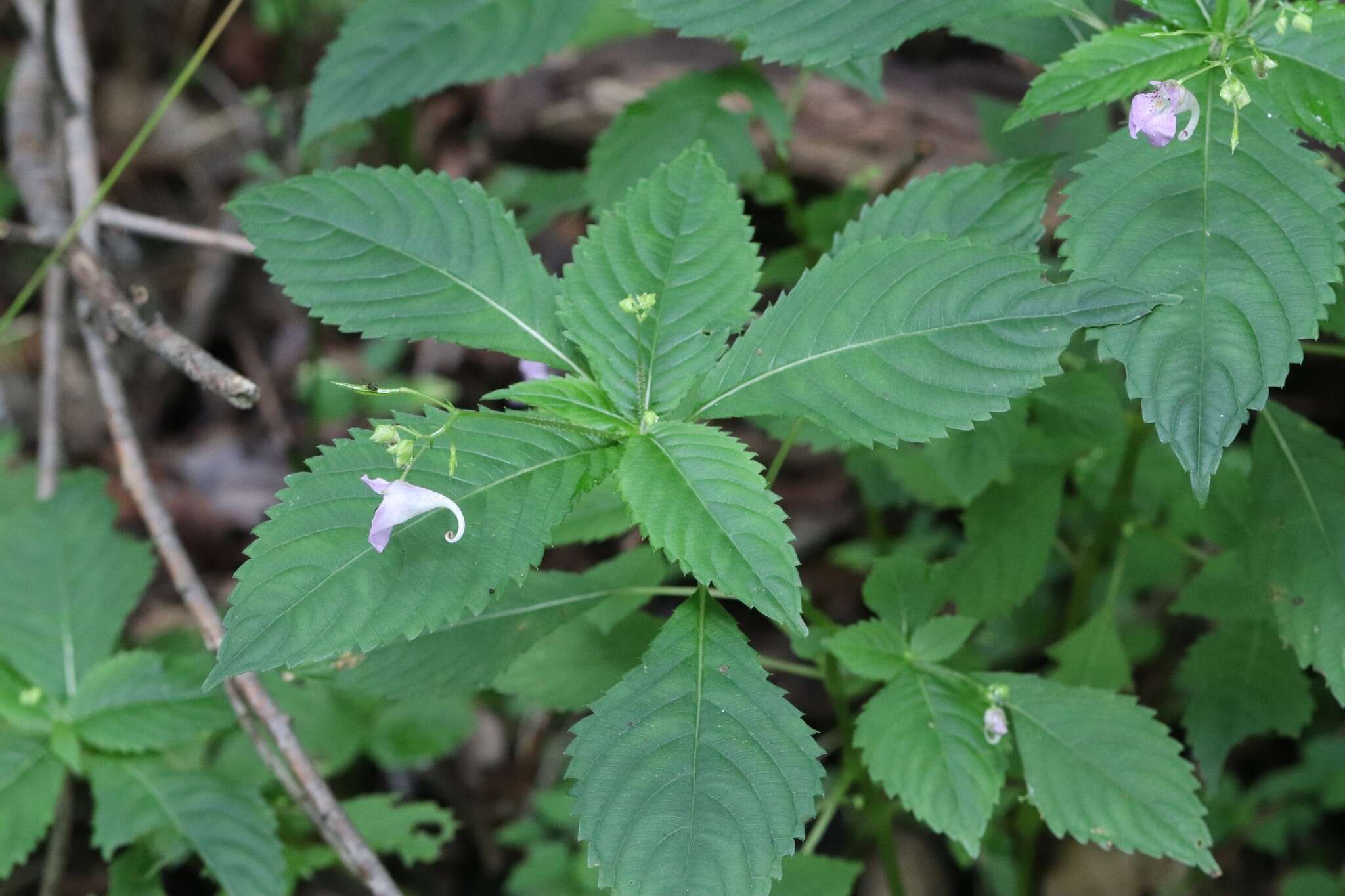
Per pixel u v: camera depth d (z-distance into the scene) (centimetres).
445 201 130
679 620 125
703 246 128
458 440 124
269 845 137
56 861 146
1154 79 127
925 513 183
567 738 180
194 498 219
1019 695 131
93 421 227
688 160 129
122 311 139
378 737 154
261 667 120
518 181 220
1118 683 142
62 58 163
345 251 129
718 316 128
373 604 121
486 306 129
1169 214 125
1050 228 164
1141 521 145
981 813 129
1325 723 167
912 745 130
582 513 137
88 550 144
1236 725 140
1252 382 122
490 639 133
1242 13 127
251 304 243
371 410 214
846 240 131
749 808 123
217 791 138
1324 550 131
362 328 128
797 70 208
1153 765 129
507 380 225
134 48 266
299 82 247
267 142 234
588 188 144
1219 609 141
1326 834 169
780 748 124
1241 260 124
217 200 252
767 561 122
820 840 172
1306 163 125
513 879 153
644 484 124
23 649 141
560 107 223
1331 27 126
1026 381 124
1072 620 148
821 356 126
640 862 122
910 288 126
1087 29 135
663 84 145
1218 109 126
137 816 137
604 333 128
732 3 131
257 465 225
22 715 139
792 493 207
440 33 143
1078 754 129
